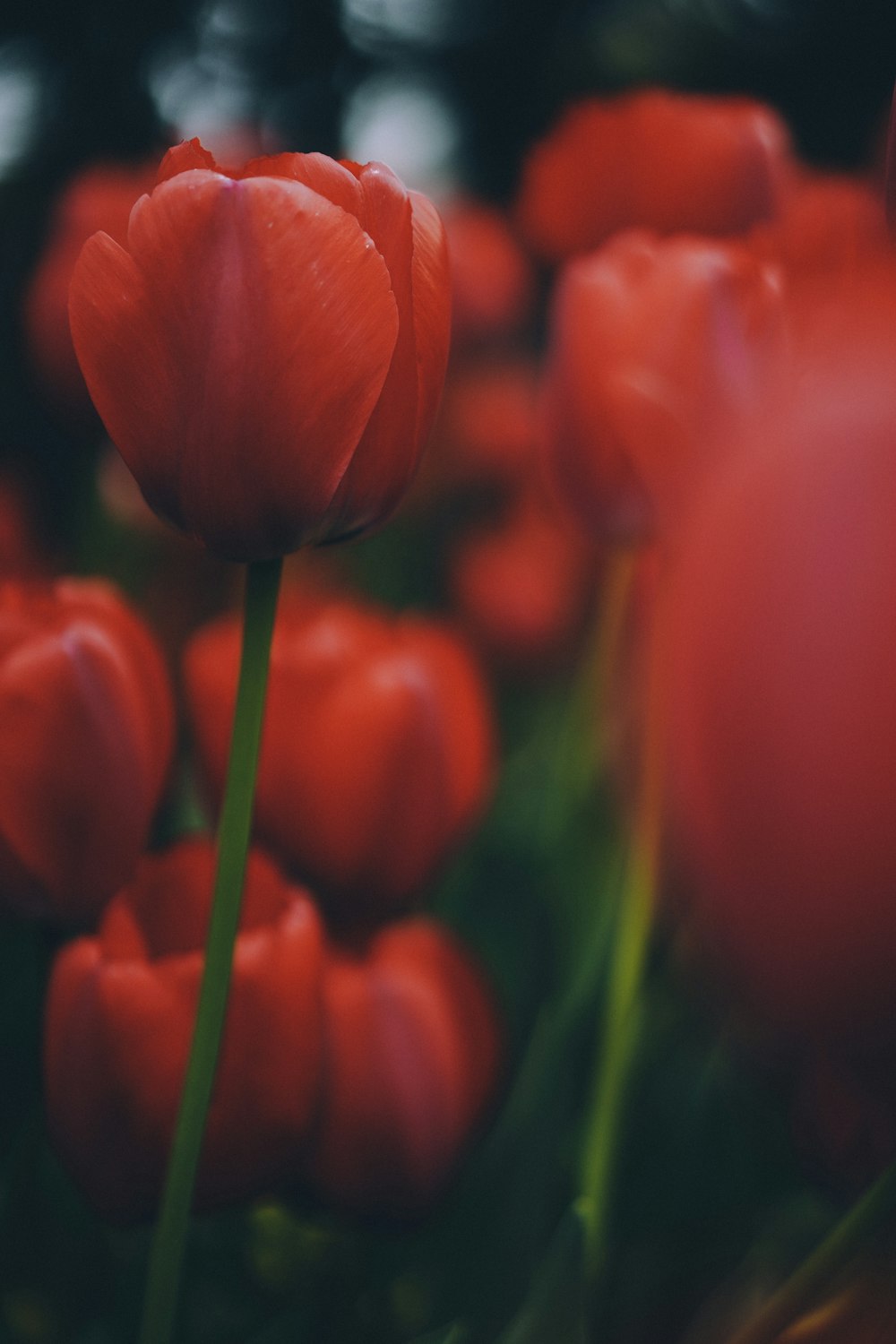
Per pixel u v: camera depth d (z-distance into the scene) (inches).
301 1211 23.8
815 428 9.4
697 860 9.7
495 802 33.3
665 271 23.5
